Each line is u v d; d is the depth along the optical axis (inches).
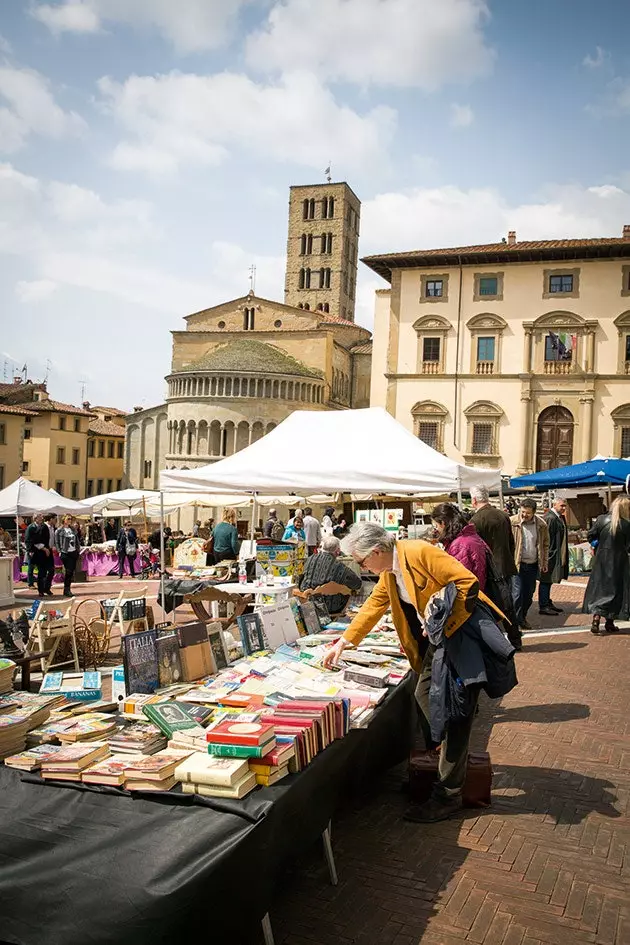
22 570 1019.9
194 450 2536.9
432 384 1889.8
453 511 314.0
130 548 1112.8
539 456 1818.4
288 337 2719.0
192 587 435.8
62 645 383.9
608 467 976.9
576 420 1787.6
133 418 2962.6
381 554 217.3
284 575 454.3
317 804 170.9
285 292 3629.4
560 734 298.2
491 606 213.6
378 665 253.6
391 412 1916.8
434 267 1895.9
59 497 1110.4
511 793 239.1
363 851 200.4
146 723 179.3
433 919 167.3
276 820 145.6
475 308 1863.9
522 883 182.9
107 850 141.3
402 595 217.8
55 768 152.9
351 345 3051.2
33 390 3073.3
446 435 1875.0
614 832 210.2
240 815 139.7
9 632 325.7
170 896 132.0
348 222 3656.5
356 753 203.8
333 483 431.8
